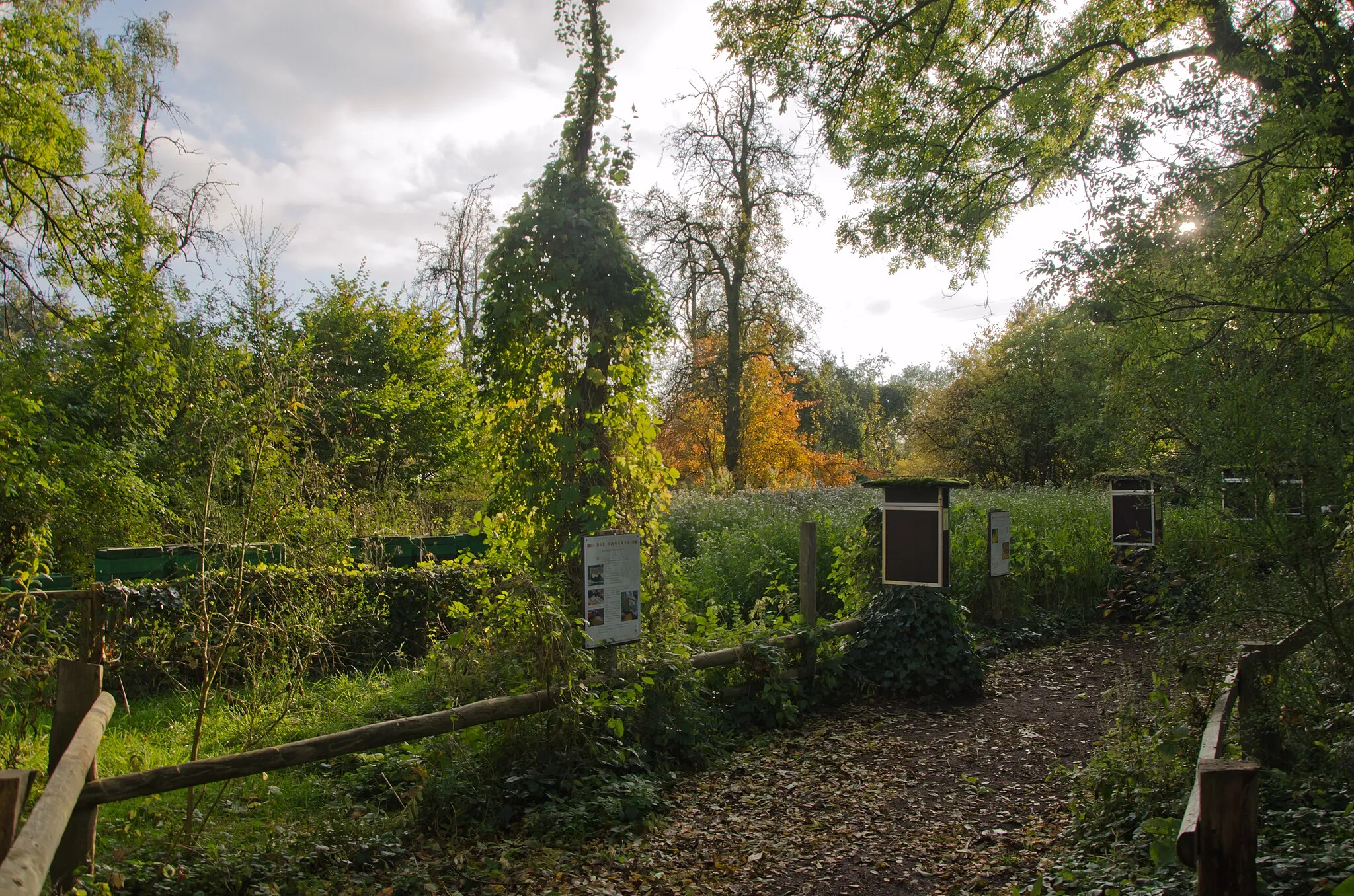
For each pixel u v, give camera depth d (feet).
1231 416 14.58
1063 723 23.65
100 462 32.83
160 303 39.11
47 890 11.66
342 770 18.61
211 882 13.41
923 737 22.74
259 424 17.29
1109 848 13.69
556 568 19.81
